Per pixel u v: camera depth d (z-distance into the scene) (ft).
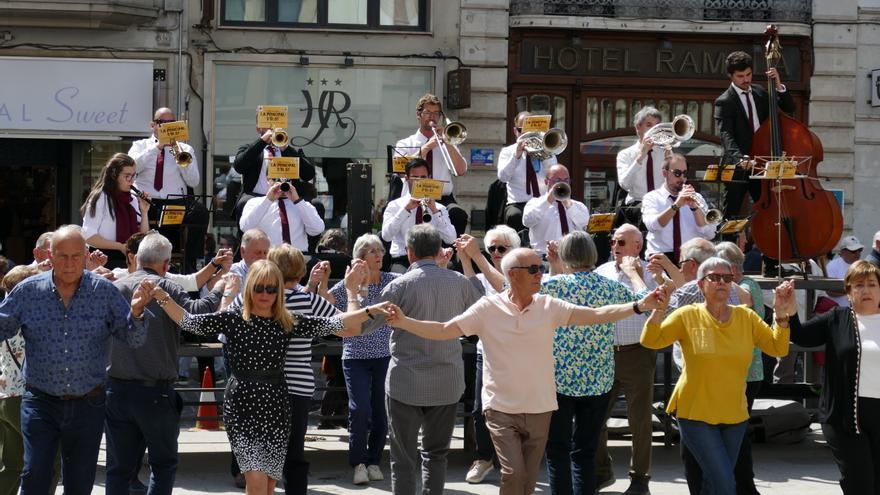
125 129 52.90
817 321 24.97
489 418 23.88
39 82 52.06
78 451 23.32
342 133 54.95
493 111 55.62
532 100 56.24
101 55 52.70
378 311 23.35
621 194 39.55
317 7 54.85
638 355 29.07
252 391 23.03
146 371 24.91
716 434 24.06
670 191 34.12
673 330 24.30
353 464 30.73
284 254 25.64
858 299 24.45
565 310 23.77
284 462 24.76
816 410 37.04
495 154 55.67
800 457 35.04
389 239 34.37
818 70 57.62
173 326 25.21
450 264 35.81
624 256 28.76
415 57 55.06
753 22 56.54
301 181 36.24
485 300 23.89
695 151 57.11
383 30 55.01
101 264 28.02
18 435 26.32
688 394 24.18
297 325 23.48
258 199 33.88
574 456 26.25
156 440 25.04
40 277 23.34
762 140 34.78
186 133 33.91
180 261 34.04
